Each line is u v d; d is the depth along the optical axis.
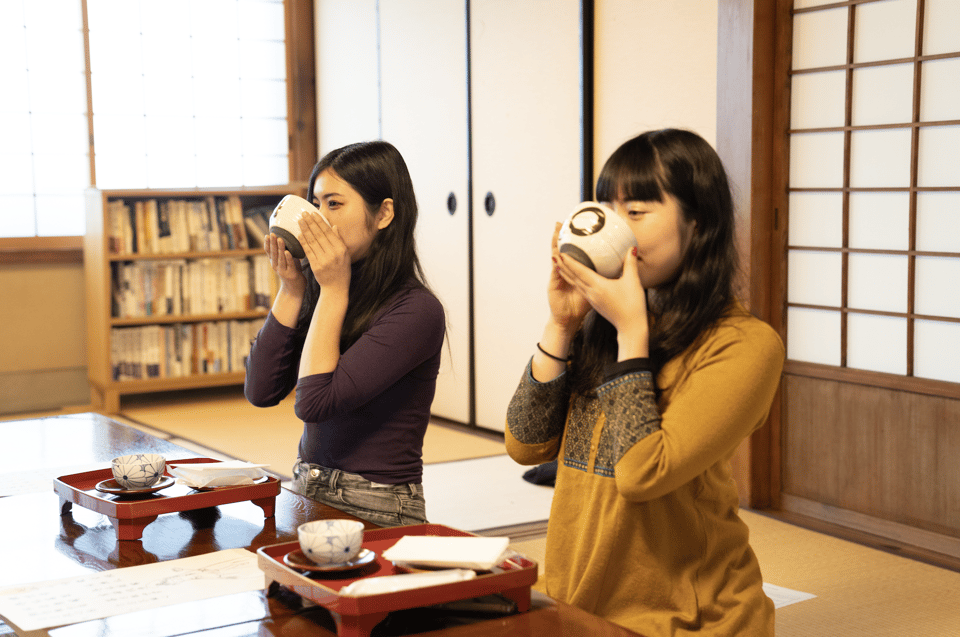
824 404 3.29
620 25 3.80
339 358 1.59
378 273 1.66
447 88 4.86
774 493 3.47
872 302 3.14
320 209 1.67
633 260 1.18
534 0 4.22
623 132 3.83
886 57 3.02
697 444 1.13
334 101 5.93
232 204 5.54
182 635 0.98
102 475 1.50
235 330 5.57
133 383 5.27
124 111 5.63
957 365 2.92
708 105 3.46
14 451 1.87
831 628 2.38
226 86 5.91
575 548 1.29
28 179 5.43
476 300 4.77
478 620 1.02
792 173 3.34
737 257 1.26
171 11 5.71
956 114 2.86
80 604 1.07
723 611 1.21
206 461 1.63
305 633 0.98
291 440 4.54
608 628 1.00
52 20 5.41
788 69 3.30
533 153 4.30
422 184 5.13
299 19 6.04
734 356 1.17
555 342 1.34
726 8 3.31
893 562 2.86
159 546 1.28
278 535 1.33
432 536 1.17
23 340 5.45
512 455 1.40
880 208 3.09
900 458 3.06
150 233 5.30
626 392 1.17
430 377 1.69
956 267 2.90
